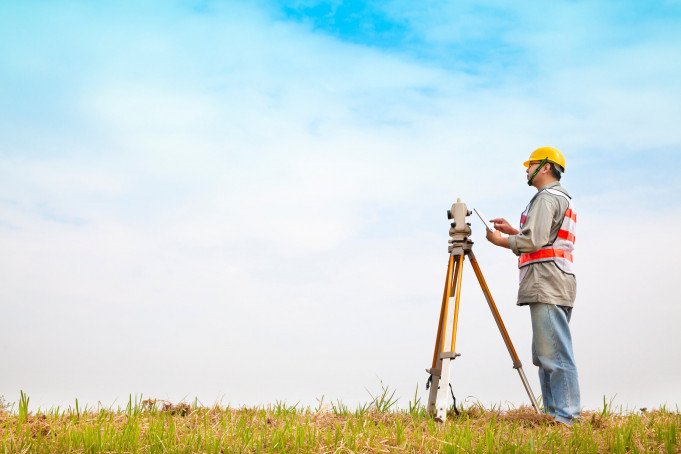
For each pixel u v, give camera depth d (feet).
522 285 19.22
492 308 19.65
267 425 16.96
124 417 17.38
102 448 14.33
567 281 18.83
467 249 19.48
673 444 15.48
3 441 14.24
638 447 15.29
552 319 18.67
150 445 14.62
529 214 19.03
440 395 18.44
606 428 17.35
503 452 14.65
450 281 19.39
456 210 19.63
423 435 15.66
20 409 16.53
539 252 18.90
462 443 15.03
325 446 14.76
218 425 16.66
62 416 17.12
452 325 19.01
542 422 18.16
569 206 19.17
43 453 14.06
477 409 20.10
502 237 19.40
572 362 18.71
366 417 18.22
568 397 18.47
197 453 14.30
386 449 14.89
